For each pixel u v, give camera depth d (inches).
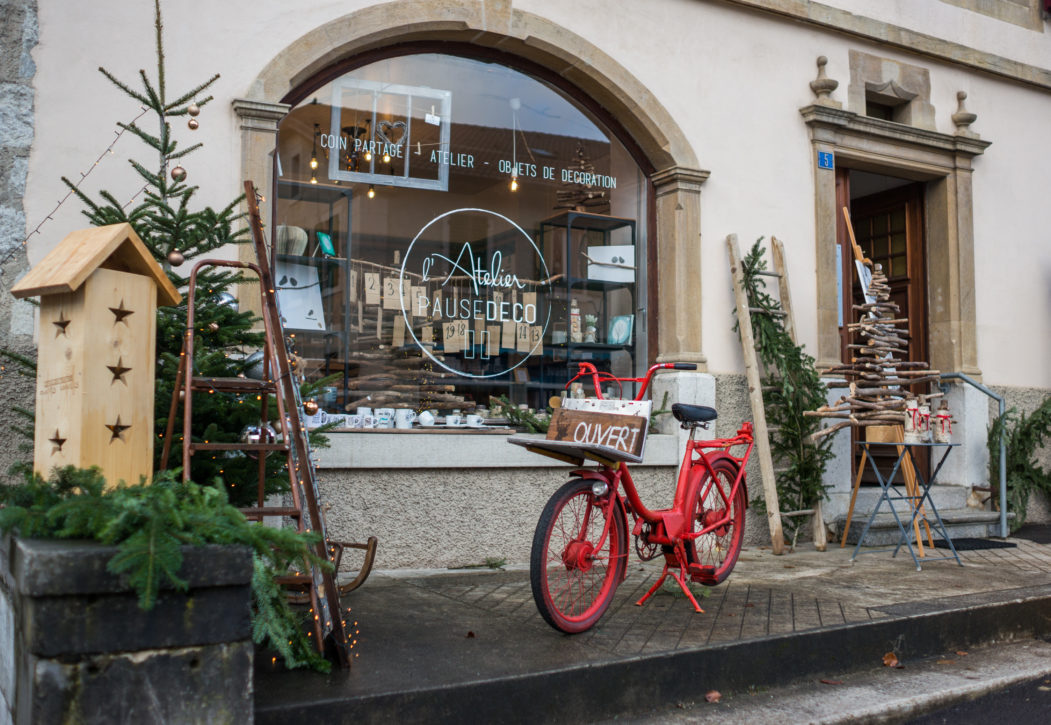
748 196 280.4
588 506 163.8
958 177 323.0
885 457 328.5
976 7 333.1
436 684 125.0
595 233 269.1
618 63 260.1
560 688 133.5
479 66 253.1
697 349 265.6
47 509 110.3
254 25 212.5
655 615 172.6
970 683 158.6
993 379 326.0
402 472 221.6
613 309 270.8
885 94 312.2
